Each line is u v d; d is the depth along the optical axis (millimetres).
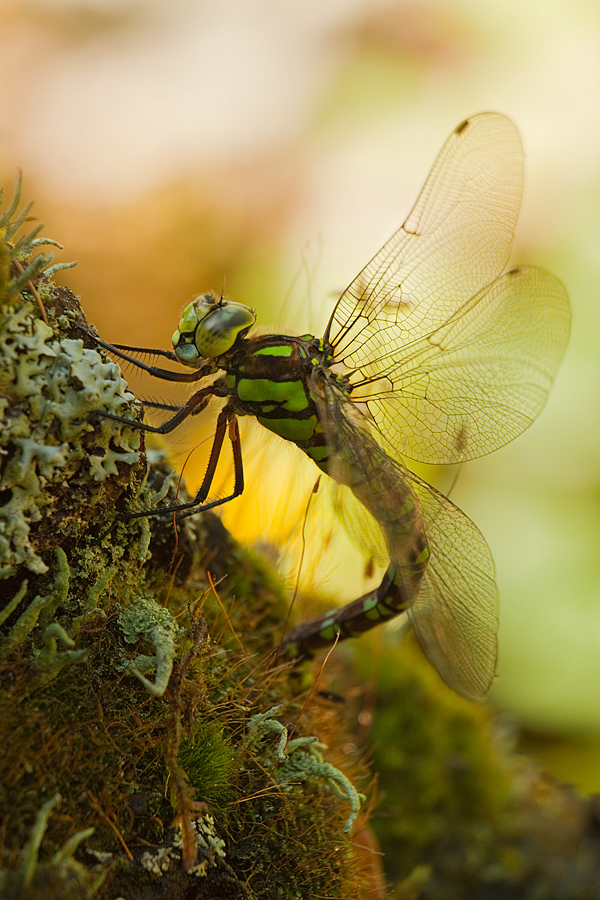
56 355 454
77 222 730
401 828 513
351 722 517
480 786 522
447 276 501
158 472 485
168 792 455
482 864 516
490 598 489
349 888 468
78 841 443
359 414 491
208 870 455
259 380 488
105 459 457
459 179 503
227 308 488
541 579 600
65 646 455
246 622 489
